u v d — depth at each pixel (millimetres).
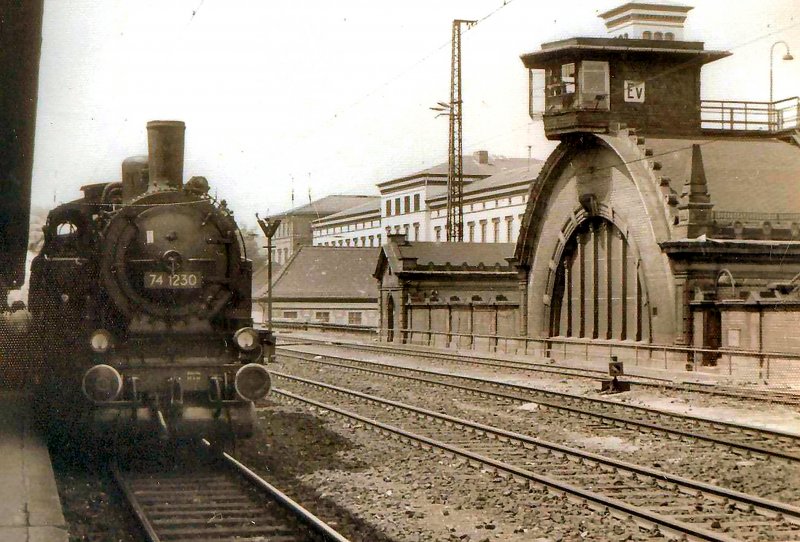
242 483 12453
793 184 34031
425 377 28531
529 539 10031
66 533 8539
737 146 36531
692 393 23156
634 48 36312
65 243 15383
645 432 17328
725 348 29109
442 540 9969
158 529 10172
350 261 74312
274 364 33062
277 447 15445
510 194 70188
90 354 13906
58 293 14422
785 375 25781
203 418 13789
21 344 16531
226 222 15047
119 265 14344
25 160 18000
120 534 10102
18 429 13703
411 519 10828
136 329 14289
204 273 14758
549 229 39625
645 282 33000
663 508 11227
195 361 14219
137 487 12195
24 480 10500
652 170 32719
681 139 36500
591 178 36438
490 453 15117
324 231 102750
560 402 21922
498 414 20094
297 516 10500
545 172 39000
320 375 29016
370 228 92438
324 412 19672
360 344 45281
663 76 37531
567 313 38938
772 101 39344
